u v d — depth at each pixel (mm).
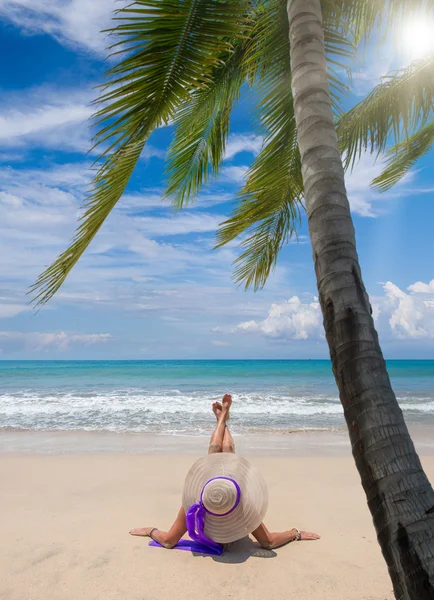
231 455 3365
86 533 3590
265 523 3848
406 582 1438
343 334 1702
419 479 1519
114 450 7504
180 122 4750
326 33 4090
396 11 3963
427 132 7406
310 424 10734
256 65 4113
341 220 1886
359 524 3812
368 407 1594
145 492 4801
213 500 3074
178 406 14219
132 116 2908
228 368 53594
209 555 3186
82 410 13266
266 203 4961
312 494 4707
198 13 2701
